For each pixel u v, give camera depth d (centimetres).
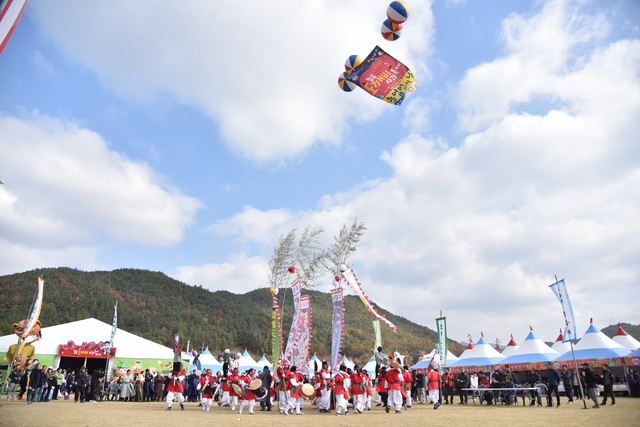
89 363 4300
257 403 2252
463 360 3422
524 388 1922
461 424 1112
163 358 3591
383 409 1844
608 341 2731
